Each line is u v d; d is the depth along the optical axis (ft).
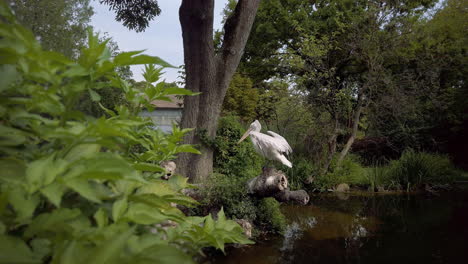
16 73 2.22
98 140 2.19
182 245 2.99
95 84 2.83
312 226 22.93
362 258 16.79
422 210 27.04
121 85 3.32
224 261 16.21
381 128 48.44
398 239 19.72
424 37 44.11
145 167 3.02
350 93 39.17
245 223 19.22
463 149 50.60
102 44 2.45
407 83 41.39
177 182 3.65
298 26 44.04
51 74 2.21
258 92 53.67
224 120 29.43
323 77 41.24
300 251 17.80
